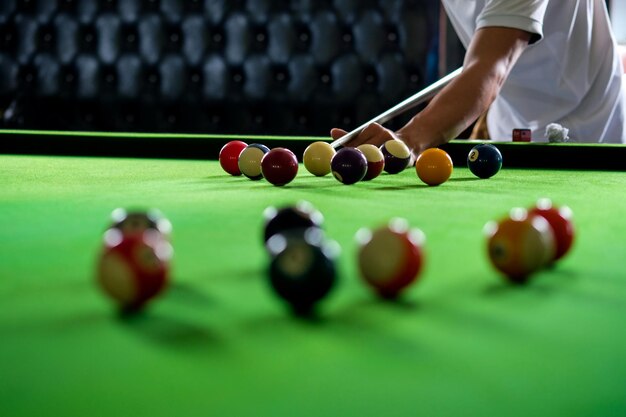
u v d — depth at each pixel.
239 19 3.97
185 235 0.86
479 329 0.48
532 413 0.34
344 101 4.01
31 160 2.30
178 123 4.12
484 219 1.01
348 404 0.35
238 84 4.06
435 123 1.96
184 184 1.51
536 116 3.27
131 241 0.51
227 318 0.50
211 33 4.02
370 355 0.42
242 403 0.35
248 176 1.60
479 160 1.73
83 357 0.42
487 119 3.55
